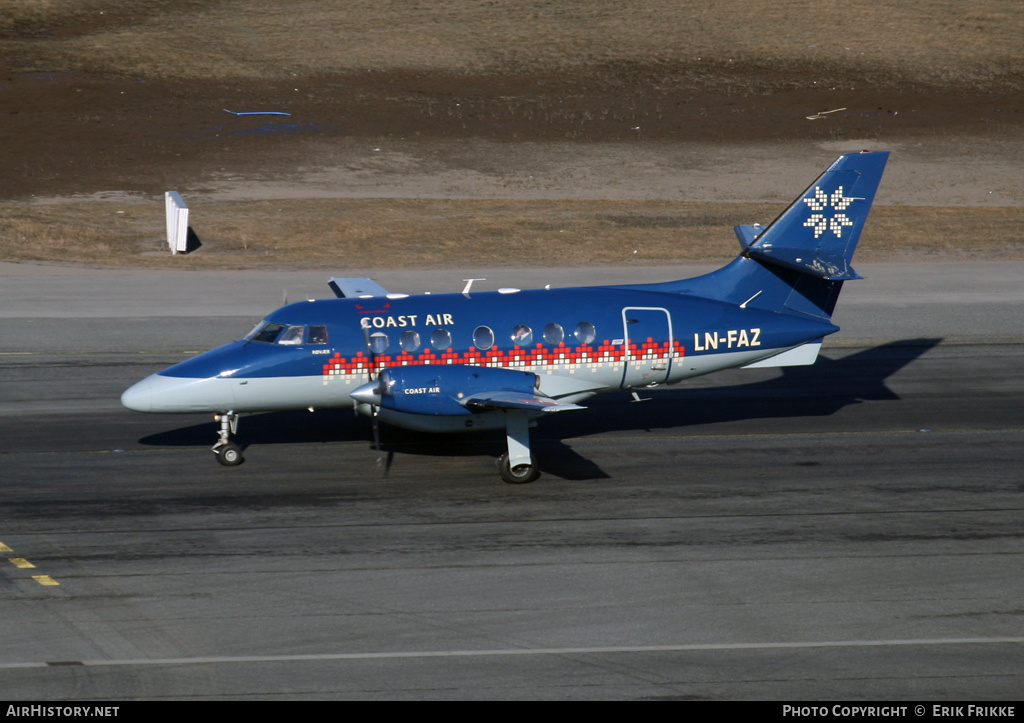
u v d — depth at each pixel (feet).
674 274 506.07
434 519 219.61
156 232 598.75
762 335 270.26
